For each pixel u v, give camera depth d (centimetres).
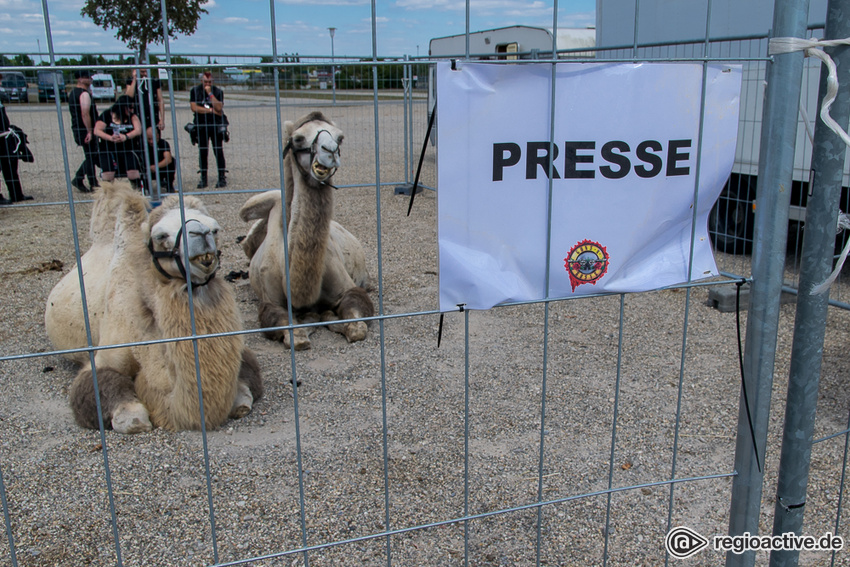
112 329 430
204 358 397
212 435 423
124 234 429
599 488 368
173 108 577
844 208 714
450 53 1658
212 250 376
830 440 417
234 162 1603
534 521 338
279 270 599
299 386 498
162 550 317
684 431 428
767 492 365
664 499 358
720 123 231
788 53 210
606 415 448
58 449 408
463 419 445
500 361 539
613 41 951
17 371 530
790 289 655
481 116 202
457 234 208
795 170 714
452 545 320
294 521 338
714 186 236
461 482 373
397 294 721
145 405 434
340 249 665
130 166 1147
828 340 574
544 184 214
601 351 558
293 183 573
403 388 492
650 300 691
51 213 1139
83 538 326
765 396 236
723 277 741
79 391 435
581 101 211
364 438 421
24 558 312
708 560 312
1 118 1165
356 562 307
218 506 350
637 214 227
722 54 781
